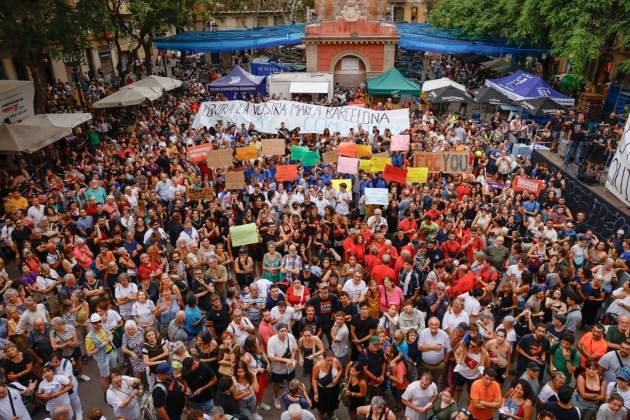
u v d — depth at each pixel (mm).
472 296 9500
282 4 64688
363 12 34562
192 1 29094
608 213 13695
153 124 23594
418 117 24781
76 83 31922
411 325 8461
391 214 13867
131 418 7430
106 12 21344
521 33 25016
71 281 9641
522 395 6836
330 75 29562
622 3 18328
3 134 15922
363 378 7664
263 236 12016
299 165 16969
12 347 8047
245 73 28797
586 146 15695
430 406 7109
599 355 7902
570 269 10195
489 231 12156
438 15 41875
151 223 12016
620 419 6727
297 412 6465
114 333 8695
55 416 6750
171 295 9320
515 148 19484
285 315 8727
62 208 14320
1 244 12797
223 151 15477
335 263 10102
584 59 19625
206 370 7445
